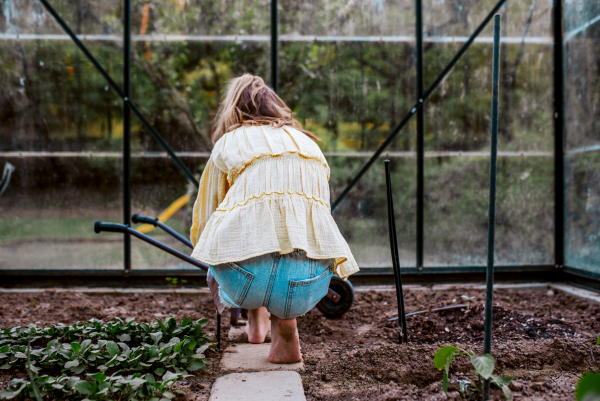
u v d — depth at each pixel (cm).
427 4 373
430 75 378
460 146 379
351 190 381
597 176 342
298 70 377
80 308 310
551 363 198
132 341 224
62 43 362
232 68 376
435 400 160
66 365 181
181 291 356
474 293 346
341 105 379
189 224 378
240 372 197
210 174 201
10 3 357
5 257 367
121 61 367
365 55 377
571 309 304
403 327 221
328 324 277
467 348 207
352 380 189
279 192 179
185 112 375
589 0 341
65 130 367
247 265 175
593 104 342
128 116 370
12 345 212
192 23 371
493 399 162
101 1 362
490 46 375
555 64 375
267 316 250
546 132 379
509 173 381
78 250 371
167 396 161
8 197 366
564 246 381
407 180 381
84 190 370
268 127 197
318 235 181
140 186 374
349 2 375
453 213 382
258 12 373
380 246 382
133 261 374
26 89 363
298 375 192
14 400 162
